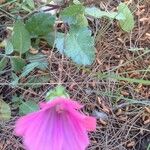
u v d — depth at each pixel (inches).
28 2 8.6
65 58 8.7
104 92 8.6
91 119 5.8
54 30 8.5
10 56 8.1
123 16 8.8
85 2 9.2
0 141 8.1
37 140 5.9
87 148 8.2
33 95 8.4
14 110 8.3
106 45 9.0
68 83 8.6
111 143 8.3
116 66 8.9
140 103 8.6
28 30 8.4
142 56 9.0
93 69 8.8
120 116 8.5
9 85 8.3
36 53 8.6
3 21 8.9
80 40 8.1
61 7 8.8
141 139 8.4
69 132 6.1
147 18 9.3
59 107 5.8
